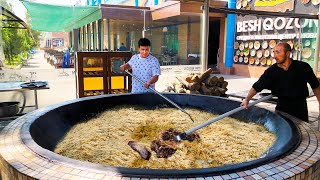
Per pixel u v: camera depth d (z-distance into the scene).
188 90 5.86
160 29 13.89
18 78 8.67
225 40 12.48
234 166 1.37
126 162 1.94
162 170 1.32
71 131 2.62
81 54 5.11
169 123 2.91
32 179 1.28
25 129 1.94
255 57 11.12
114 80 5.62
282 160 1.48
